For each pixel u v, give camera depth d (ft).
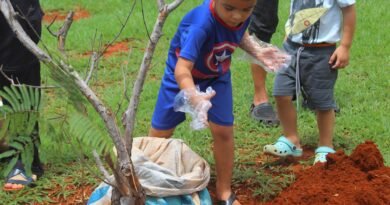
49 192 14.07
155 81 21.90
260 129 17.49
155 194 11.65
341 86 20.42
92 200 12.10
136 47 26.84
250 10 12.23
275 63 13.65
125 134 9.68
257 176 14.44
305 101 18.57
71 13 9.55
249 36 13.70
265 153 15.55
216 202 13.52
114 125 9.25
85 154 15.29
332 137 15.60
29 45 8.97
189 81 11.60
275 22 18.70
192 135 16.88
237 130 17.51
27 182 14.10
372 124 17.28
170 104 13.53
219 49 12.65
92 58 10.59
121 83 21.86
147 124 17.99
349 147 16.06
